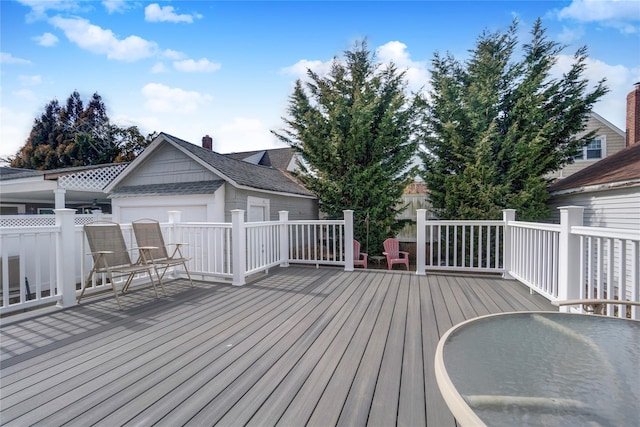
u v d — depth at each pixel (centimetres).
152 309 347
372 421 156
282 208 962
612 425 79
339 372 204
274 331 278
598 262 257
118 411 165
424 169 859
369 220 849
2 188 1008
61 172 1098
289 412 163
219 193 715
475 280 478
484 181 754
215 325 295
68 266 359
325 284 459
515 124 748
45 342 257
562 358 115
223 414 162
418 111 857
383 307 345
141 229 450
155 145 795
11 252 686
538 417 83
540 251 372
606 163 805
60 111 2831
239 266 461
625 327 144
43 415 162
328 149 864
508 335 135
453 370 106
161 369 211
